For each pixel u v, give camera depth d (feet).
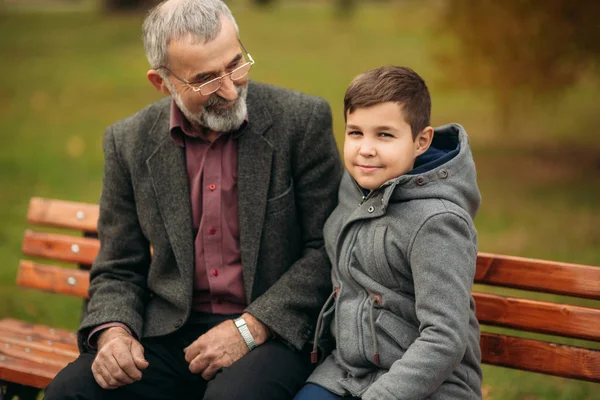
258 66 44.09
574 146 27.61
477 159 26.11
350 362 7.41
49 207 10.69
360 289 7.57
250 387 7.48
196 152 8.60
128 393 8.15
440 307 6.78
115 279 8.88
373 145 7.23
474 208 7.54
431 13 25.25
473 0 23.85
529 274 8.07
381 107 7.13
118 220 8.92
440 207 7.06
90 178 24.62
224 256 8.50
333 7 79.87
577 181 23.02
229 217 8.48
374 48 49.49
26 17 67.77
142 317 8.74
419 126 7.34
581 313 7.88
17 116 34.24
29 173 25.25
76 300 15.67
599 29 22.56
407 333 7.23
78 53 49.80
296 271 8.31
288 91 8.84
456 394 7.12
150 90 38.78
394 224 7.25
